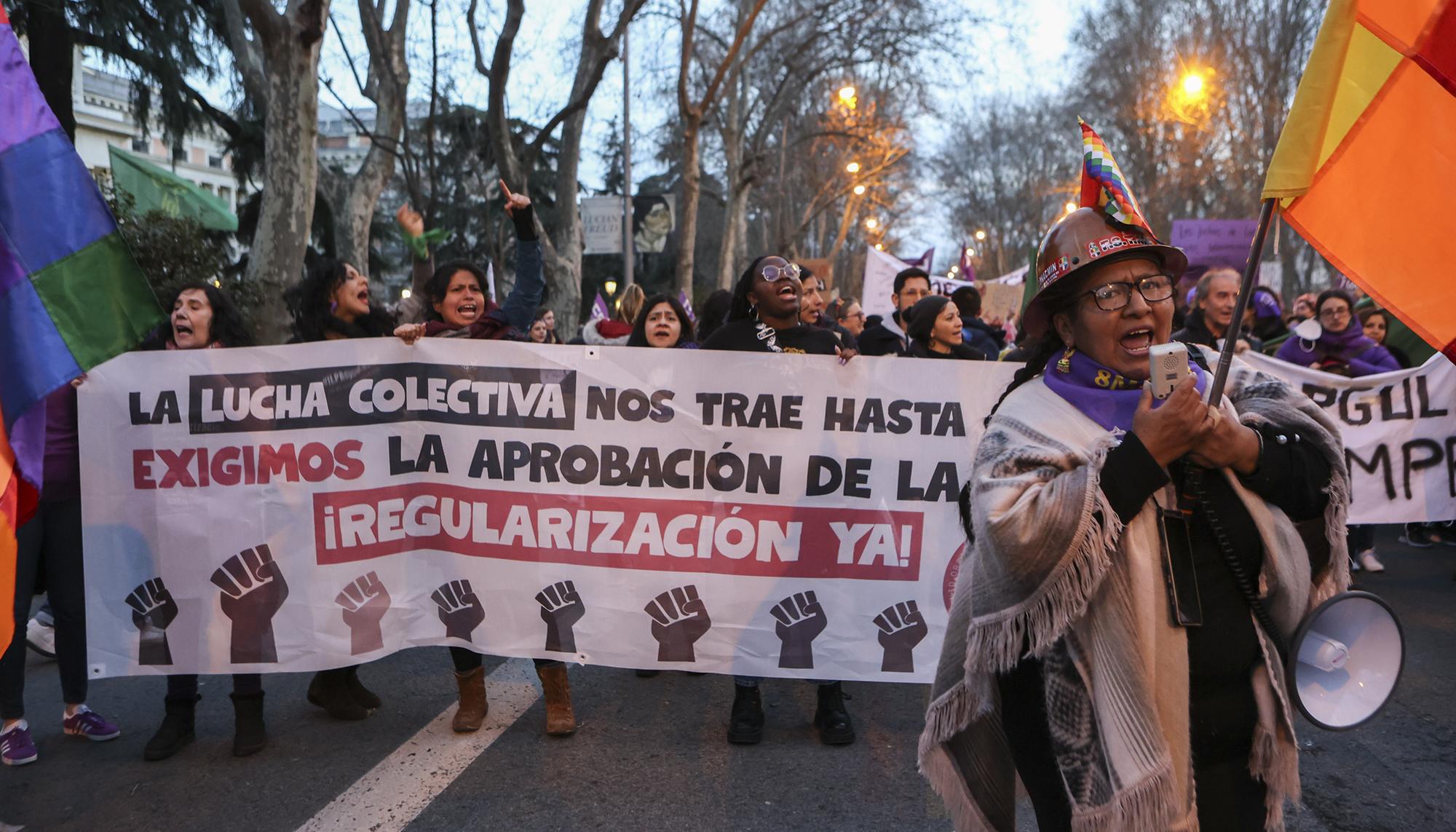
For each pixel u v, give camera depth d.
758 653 3.88
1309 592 1.80
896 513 3.85
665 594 3.90
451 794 3.46
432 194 14.10
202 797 3.47
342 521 3.94
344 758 3.78
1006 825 2.00
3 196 2.64
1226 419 1.68
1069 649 1.69
